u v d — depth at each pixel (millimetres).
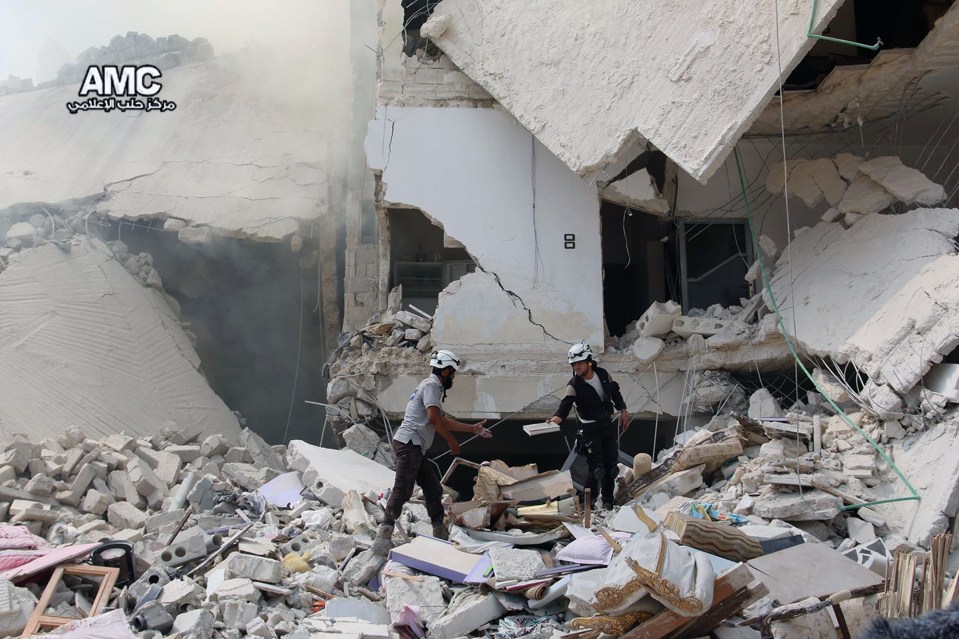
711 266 13539
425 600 6438
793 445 9195
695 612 4961
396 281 14938
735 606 5258
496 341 12906
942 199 10648
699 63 10180
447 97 13359
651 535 5512
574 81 11633
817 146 13312
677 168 13367
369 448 12375
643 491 9102
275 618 6098
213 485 9430
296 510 8727
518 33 12312
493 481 8312
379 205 13570
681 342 12711
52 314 15875
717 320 12352
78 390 15109
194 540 7152
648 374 12680
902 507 7742
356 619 6016
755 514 7766
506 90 12484
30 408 14359
